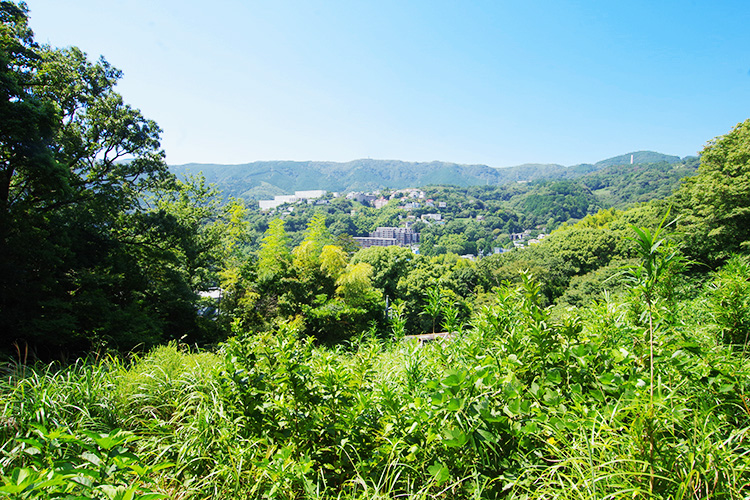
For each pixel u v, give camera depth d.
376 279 27.50
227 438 2.28
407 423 2.07
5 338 8.56
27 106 8.99
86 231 12.28
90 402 2.83
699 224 15.08
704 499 1.43
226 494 2.02
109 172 15.07
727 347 2.68
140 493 1.32
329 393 2.27
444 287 26.52
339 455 2.10
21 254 9.19
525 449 1.90
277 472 1.80
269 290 15.29
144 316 11.27
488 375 1.98
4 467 1.97
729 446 1.70
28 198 11.13
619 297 4.62
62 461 1.23
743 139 15.12
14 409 2.51
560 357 2.17
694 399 1.99
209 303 16.69
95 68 13.99
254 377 2.32
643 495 1.48
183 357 4.05
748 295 2.87
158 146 15.85
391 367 3.54
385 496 1.79
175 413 2.82
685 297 4.92
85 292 10.54
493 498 1.79
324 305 14.80
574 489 1.53
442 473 1.70
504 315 2.80
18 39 10.96
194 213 20.95
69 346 9.78
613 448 1.69
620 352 2.16
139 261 14.29
